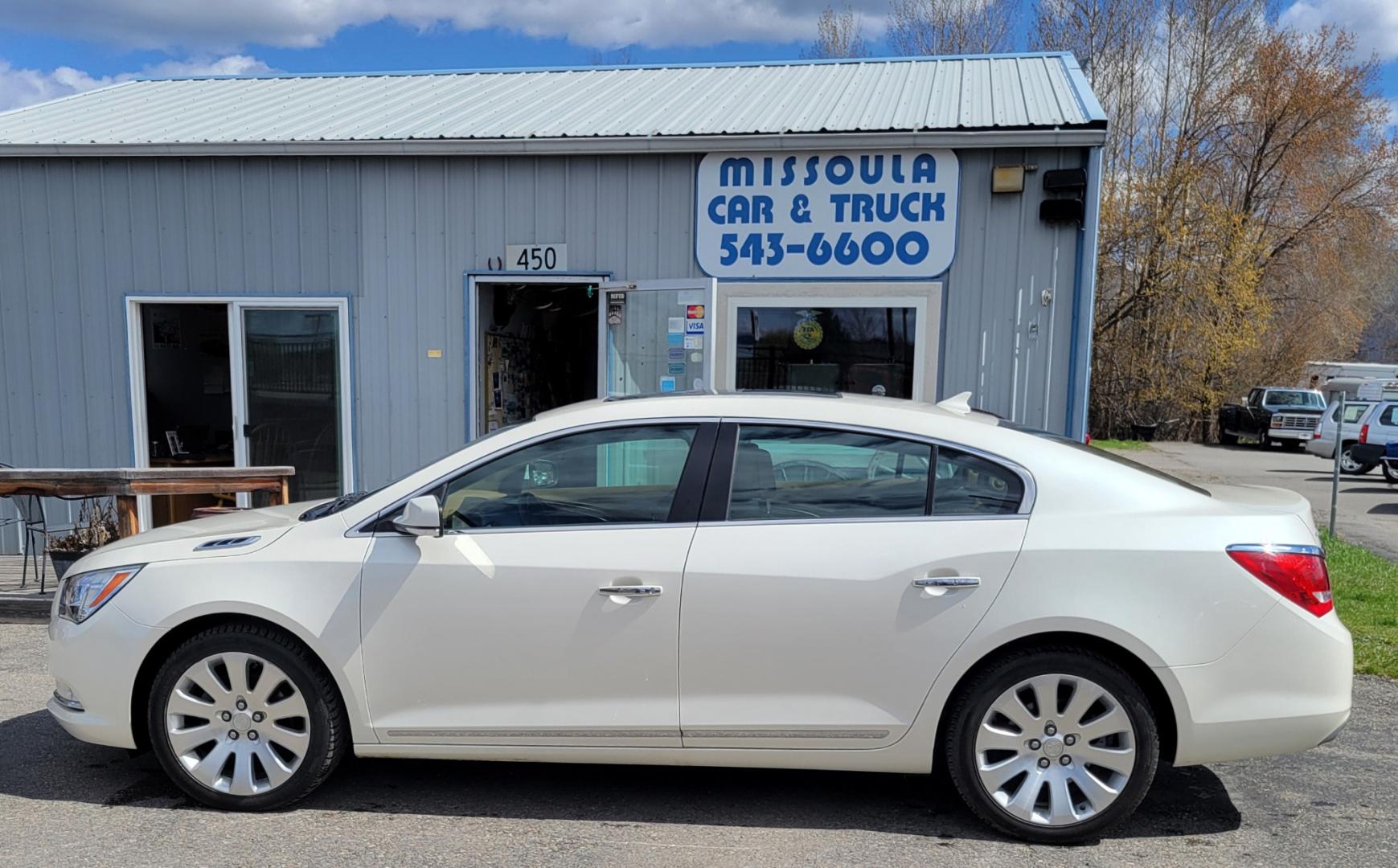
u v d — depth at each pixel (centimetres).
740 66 1020
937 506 320
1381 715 445
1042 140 668
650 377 749
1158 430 3002
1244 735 303
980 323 706
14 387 816
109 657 333
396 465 798
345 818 332
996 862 303
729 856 306
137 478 581
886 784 367
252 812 335
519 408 880
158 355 829
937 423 334
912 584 309
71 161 791
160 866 296
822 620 311
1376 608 640
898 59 1000
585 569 319
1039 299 696
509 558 323
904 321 718
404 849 309
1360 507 1373
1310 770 383
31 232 802
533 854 306
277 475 643
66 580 354
